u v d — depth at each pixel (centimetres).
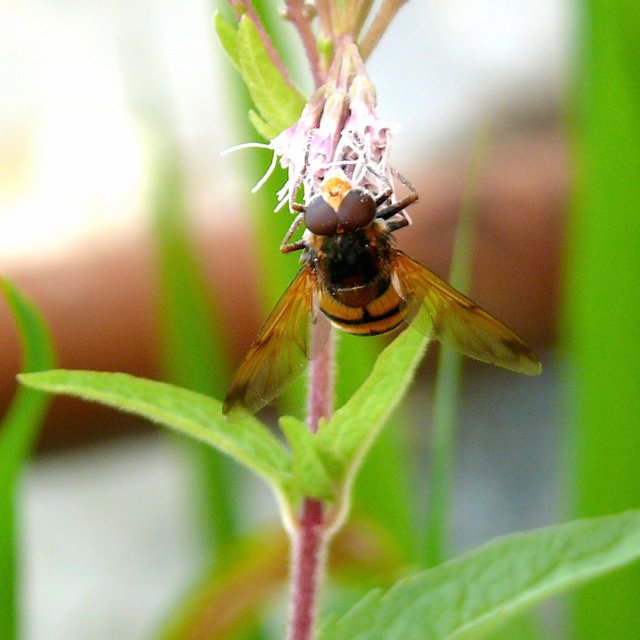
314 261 23
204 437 22
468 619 22
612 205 25
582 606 26
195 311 25
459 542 31
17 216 31
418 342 21
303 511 22
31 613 32
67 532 34
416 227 28
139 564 33
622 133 25
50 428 28
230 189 30
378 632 22
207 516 26
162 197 25
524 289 29
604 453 26
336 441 22
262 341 22
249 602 24
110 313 27
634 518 22
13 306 22
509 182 29
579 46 25
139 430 28
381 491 25
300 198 23
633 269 25
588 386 26
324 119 21
